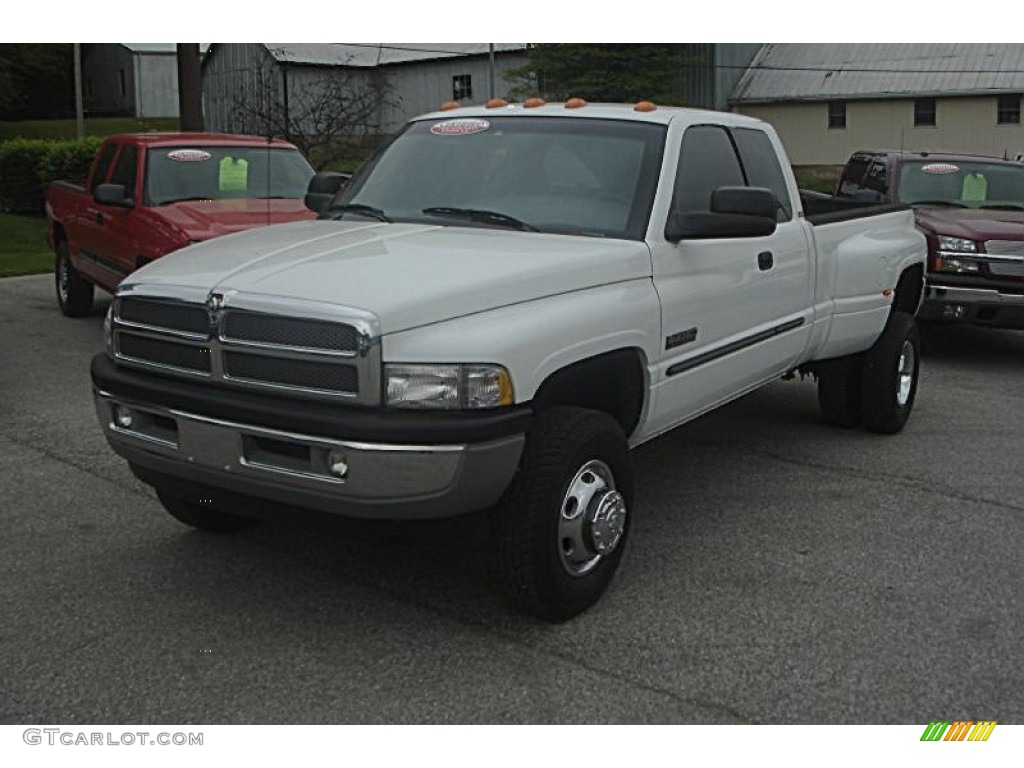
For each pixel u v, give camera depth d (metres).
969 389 9.22
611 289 4.66
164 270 4.54
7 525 5.58
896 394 7.46
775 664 4.18
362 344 3.86
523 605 4.39
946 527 5.72
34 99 63.34
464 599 4.74
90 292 12.15
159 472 4.50
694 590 4.86
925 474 6.68
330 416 3.92
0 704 3.86
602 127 5.41
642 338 4.77
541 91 41.66
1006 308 9.98
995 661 4.22
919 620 4.58
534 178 5.30
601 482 4.53
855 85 43.06
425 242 4.73
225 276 4.29
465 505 4.04
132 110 59.75
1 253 18.98
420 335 3.95
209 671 4.10
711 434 7.60
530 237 4.89
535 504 4.25
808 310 6.36
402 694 3.96
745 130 6.04
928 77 42.03
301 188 10.69
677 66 41.22
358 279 4.14
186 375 4.30
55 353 10.14
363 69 45.38
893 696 3.96
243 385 4.13
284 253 4.56
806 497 6.20
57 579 4.91
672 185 5.17
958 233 10.08
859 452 7.16
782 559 5.24
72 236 11.55
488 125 5.68
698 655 4.25
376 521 4.04
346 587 4.85
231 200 10.09
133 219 9.73
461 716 3.82
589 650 4.29
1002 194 11.62
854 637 4.41
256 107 30.25
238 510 4.37
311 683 4.03
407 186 5.57
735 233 4.97
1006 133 40.66
